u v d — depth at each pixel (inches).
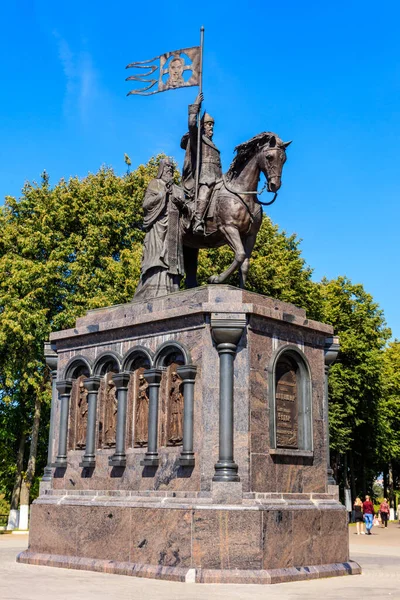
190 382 465.7
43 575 453.4
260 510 429.1
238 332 459.8
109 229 1316.4
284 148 514.3
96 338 546.9
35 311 1190.3
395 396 1940.2
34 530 537.3
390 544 981.2
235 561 419.5
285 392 494.9
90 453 523.2
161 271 549.6
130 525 464.8
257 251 1301.7
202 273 1141.1
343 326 1636.3
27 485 1263.5
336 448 1482.5
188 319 480.7
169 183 564.7
